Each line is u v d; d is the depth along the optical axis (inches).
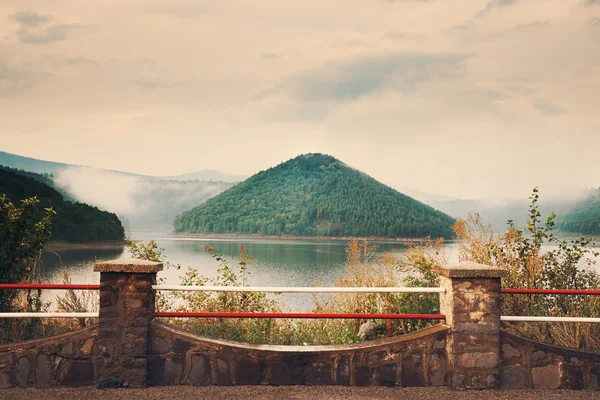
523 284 321.1
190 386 204.4
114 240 4079.7
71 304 335.3
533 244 331.6
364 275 381.7
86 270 1030.4
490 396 197.9
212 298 346.0
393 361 207.5
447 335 207.8
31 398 191.5
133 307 203.9
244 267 387.2
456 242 364.2
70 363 203.6
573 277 326.0
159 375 205.9
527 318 207.3
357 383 206.7
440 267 211.9
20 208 317.1
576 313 295.0
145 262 206.4
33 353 203.5
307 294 625.3
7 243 312.8
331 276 1445.6
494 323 205.5
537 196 335.0
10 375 202.1
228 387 203.5
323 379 207.3
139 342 203.0
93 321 328.8
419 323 314.7
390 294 328.2
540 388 207.5
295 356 207.0
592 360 209.2
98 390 199.8
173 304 357.7
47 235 329.4
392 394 198.4
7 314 201.8
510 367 208.2
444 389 203.8
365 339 310.0
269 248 4192.9
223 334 285.0
